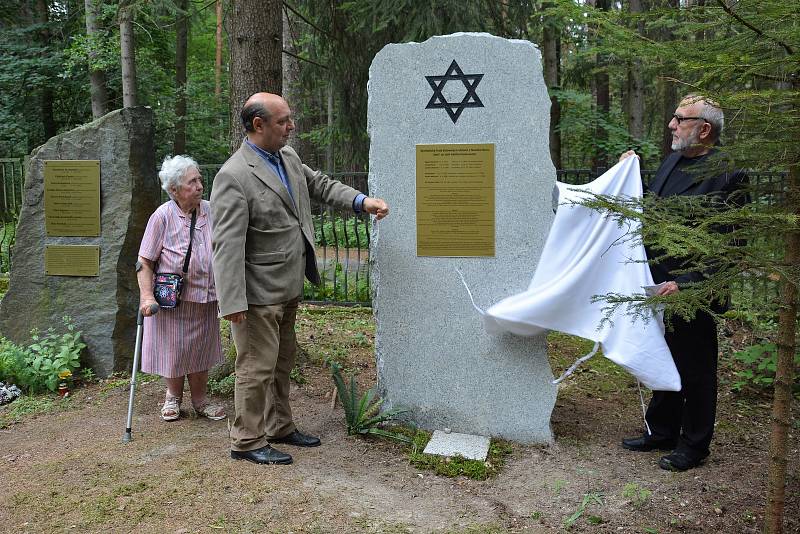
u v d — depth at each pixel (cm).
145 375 518
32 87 1515
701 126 327
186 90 1670
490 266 380
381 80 379
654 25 241
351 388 400
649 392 479
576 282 355
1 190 802
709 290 232
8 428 426
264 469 339
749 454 374
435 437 385
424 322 391
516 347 381
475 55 367
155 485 321
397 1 784
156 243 405
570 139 1719
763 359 490
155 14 754
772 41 210
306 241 359
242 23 514
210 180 721
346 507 301
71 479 334
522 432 385
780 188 235
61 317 532
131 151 524
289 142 1530
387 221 389
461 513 301
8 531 284
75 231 530
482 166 374
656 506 307
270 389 372
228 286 321
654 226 225
